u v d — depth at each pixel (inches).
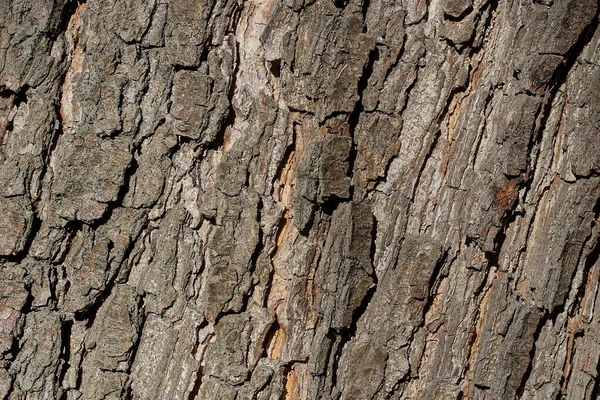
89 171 51.6
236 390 51.9
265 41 51.7
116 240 51.7
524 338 52.6
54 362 51.6
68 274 51.9
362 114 52.1
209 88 51.6
